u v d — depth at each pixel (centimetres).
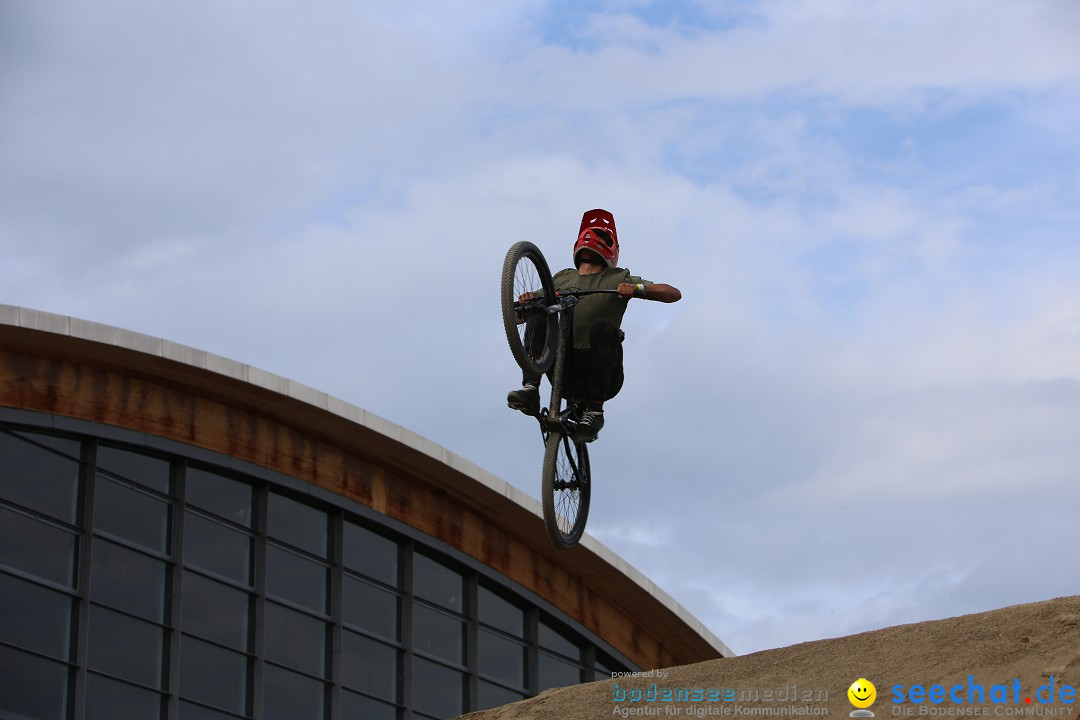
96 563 2789
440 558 3478
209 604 2955
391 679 3262
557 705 1223
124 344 2852
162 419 2975
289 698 3034
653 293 1217
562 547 1240
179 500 2964
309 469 3219
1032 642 1072
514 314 1158
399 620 3328
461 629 3469
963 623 1166
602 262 1262
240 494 3108
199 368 2956
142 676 2786
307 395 3130
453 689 3391
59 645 2680
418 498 3434
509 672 3538
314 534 3225
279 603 3081
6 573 2628
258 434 3139
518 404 1198
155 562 2888
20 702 2589
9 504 2688
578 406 1243
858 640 1204
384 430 3259
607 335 1216
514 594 3594
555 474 1219
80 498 2812
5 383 2756
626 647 3847
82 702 2661
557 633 3709
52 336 2766
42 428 2781
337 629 3162
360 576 3284
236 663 2961
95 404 2873
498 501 3500
